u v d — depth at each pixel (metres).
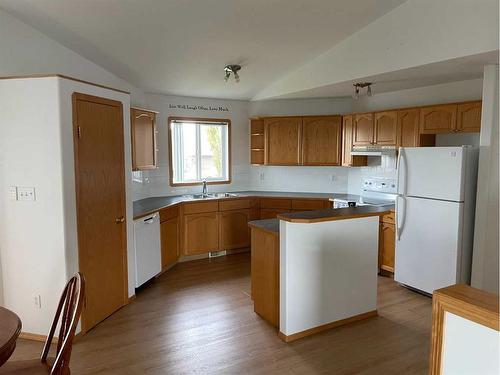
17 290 2.99
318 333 3.12
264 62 4.38
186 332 3.13
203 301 3.79
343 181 5.82
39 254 2.92
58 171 2.81
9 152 2.87
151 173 5.33
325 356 2.76
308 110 5.77
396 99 4.95
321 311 3.13
